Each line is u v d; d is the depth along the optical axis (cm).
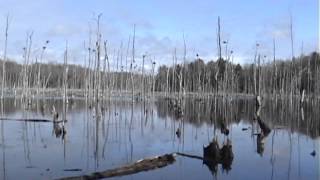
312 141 3322
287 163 2444
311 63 9688
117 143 3078
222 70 6425
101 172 2031
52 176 2038
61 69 11069
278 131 3953
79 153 2653
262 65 9344
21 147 2831
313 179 2077
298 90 9150
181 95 7100
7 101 7606
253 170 2266
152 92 9212
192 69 10188
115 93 9644
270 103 8231
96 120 4691
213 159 2478
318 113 6016
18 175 2050
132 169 2172
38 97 8356
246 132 3859
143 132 3747
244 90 10875
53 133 3550
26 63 7781
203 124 4509
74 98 9000
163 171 2170
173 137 3444
